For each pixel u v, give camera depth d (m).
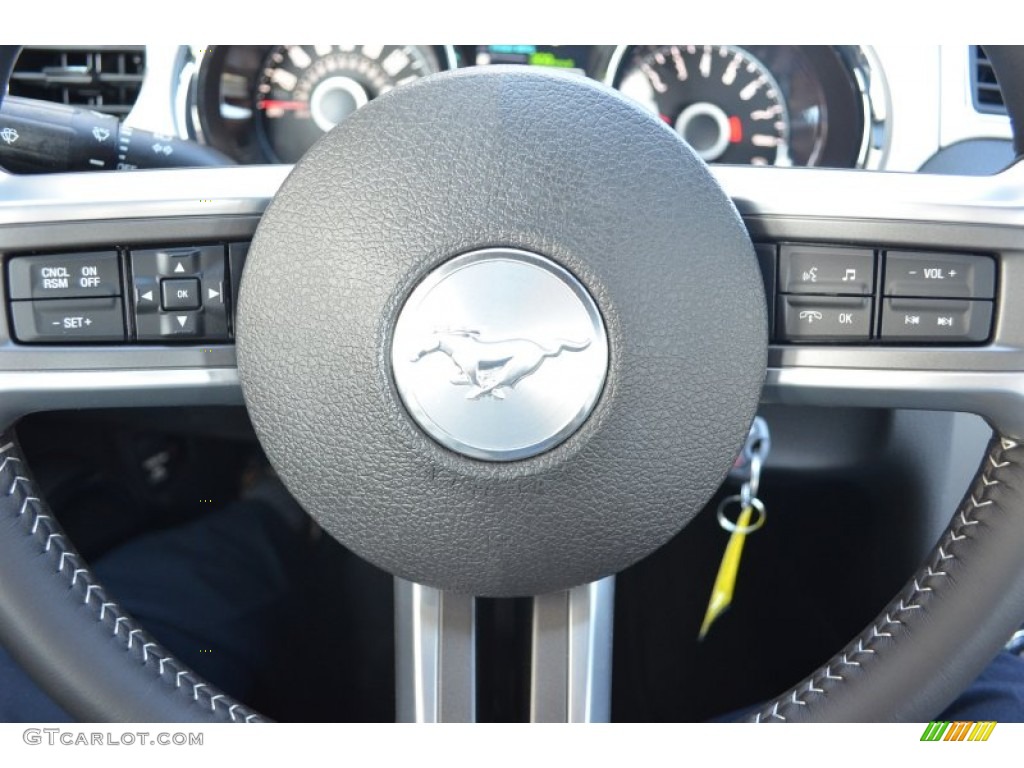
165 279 0.62
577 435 0.53
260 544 1.16
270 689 1.02
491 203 0.52
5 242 0.62
